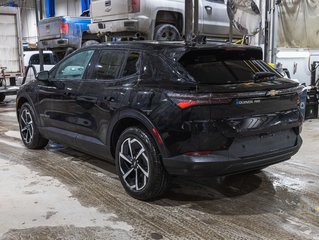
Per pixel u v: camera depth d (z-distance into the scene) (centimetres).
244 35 823
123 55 430
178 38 816
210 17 876
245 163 355
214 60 383
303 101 780
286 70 908
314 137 683
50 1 1825
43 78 533
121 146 405
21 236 320
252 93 352
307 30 1080
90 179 462
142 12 753
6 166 511
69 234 324
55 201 393
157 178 372
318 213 367
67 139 503
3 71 1140
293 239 316
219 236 321
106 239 315
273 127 374
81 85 470
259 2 1052
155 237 319
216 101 335
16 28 1159
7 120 891
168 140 352
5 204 384
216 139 341
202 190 427
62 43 1027
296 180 460
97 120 441
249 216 360
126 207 379
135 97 385
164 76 370
